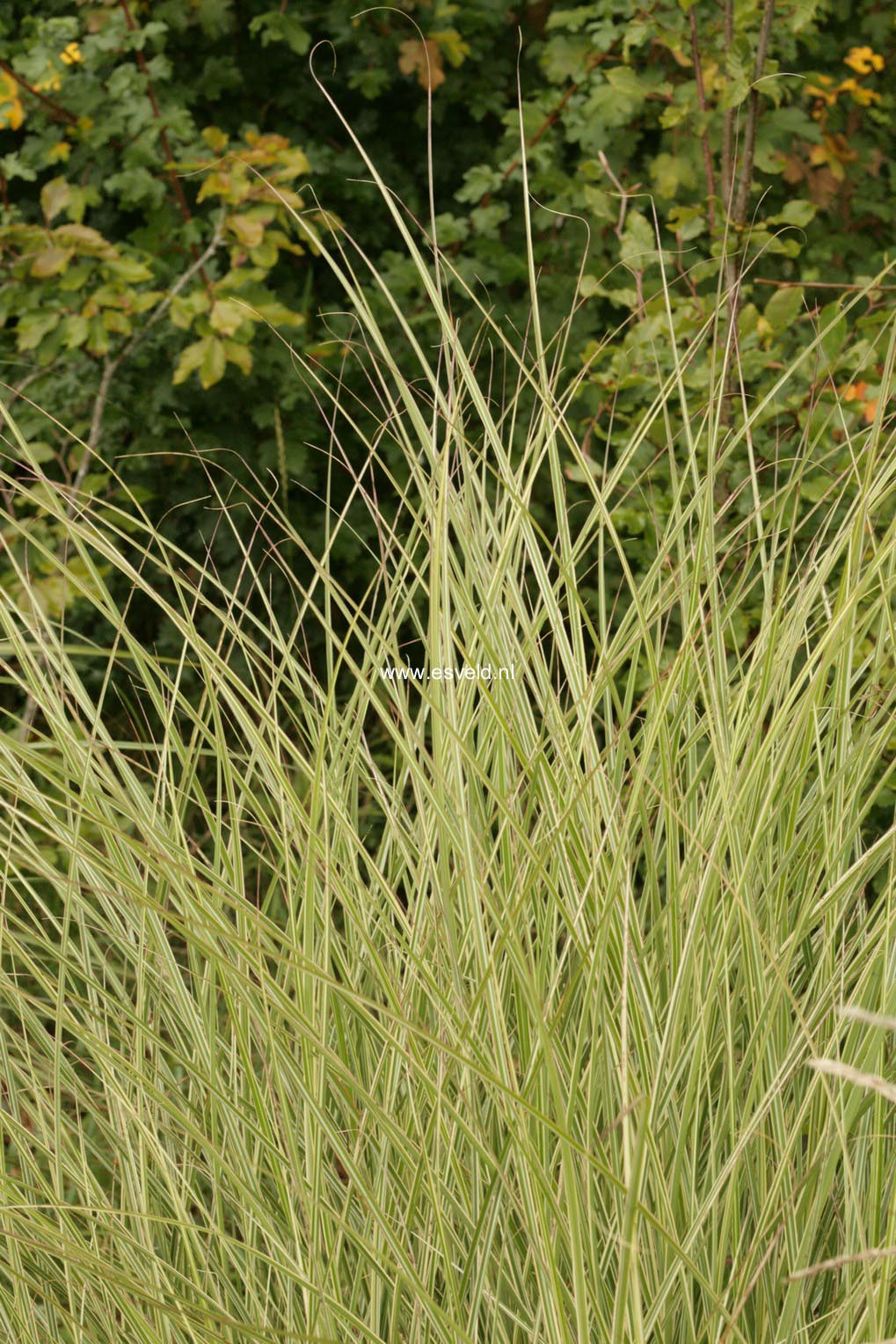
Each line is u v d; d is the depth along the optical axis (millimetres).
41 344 2508
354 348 2521
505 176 2654
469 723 1118
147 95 2631
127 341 2662
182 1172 1113
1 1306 1058
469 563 1125
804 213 2012
